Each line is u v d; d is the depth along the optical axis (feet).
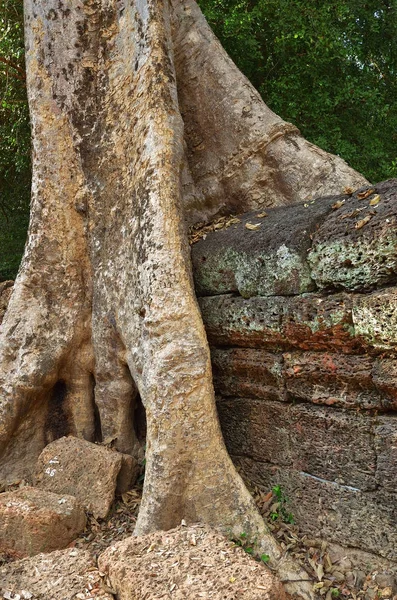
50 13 17.21
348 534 12.01
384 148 29.99
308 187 17.75
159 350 13.46
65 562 11.41
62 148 17.10
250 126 18.33
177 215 14.47
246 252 13.97
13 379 16.43
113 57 16.65
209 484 12.85
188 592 9.55
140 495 15.16
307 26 25.82
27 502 13.28
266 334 13.55
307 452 12.85
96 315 16.46
